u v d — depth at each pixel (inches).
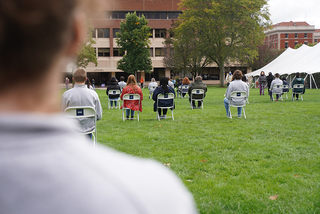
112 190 15.2
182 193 17.2
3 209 14.0
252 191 159.0
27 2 15.5
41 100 16.4
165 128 354.9
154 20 2246.6
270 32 4180.6
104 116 471.2
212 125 371.6
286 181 173.9
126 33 1710.1
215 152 240.8
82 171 15.3
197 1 1568.7
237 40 1692.9
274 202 144.8
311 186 165.6
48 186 14.5
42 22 15.9
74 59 17.6
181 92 832.9
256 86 1545.3
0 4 15.1
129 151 246.7
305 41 4020.7
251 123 382.0
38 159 14.7
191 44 1727.4
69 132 16.3
